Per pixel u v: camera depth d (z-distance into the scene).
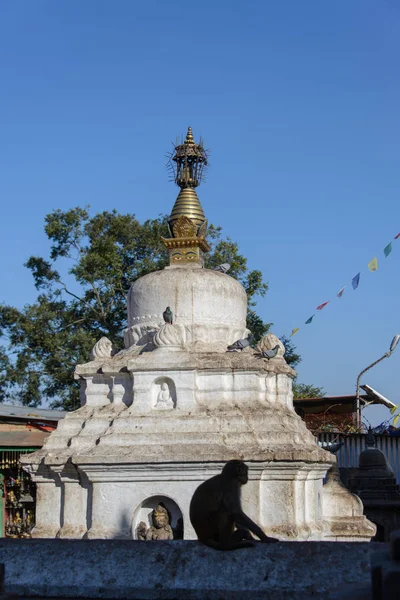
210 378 20.70
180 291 23.09
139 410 20.30
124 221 47.12
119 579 10.77
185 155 26.08
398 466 34.97
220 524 11.61
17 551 11.40
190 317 22.94
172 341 20.62
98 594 10.70
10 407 37.31
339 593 9.52
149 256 47.38
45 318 45.94
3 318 46.66
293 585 10.24
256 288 46.84
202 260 25.16
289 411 22.05
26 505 28.50
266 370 21.09
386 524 27.48
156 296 23.27
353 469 32.44
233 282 24.08
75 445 20.08
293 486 19.09
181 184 26.00
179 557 10.95
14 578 11.00
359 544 10.75
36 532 20.11
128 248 47.03
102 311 46.38
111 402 21.31
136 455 18.89
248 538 11.78
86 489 19.78
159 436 19.39
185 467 18.77
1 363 45.97
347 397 40.84
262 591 10.23
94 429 20.47
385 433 37.72
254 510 18.78
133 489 19.08
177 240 24.47
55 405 47.38
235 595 10.30
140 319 23.58
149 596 10.55
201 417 19.77
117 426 19.94
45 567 11.09
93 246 46.12
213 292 23.23
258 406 20.42
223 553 10.91
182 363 20.23
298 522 19.33
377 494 29.25
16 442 27.62
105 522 19.03
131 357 21.58
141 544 11.27
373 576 8.28
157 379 20.45
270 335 22.86
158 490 18.92
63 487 20.19
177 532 18.91
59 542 11.51
